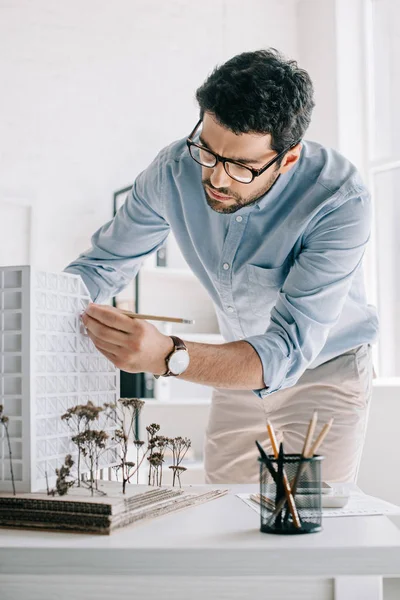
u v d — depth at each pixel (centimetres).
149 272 366
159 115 388
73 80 371
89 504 110
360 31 394
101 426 148
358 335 193
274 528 108
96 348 145
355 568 100
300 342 158
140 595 110
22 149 357
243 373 148
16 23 362
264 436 205
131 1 387
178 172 178
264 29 417
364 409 196
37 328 130
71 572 100
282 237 170
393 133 376
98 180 372
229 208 157
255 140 145
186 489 146
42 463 130
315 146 175
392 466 342
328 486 135
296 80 148
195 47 400
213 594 110
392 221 372
